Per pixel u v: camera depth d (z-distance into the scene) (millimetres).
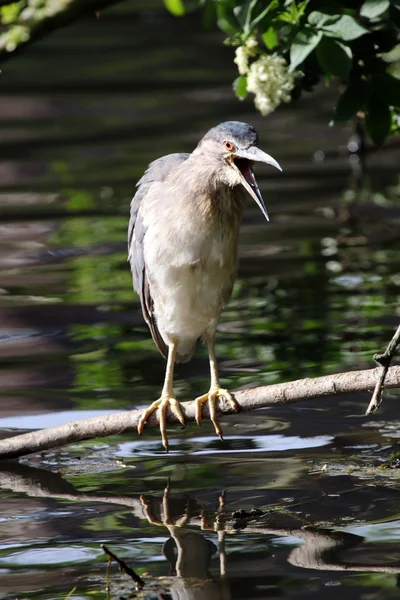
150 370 12375
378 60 10125
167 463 9945
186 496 9055
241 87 10312
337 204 19656
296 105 28641
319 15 9484
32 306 14594
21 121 27547
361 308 14180
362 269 15945
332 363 12109
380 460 9750
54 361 12680
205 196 9586
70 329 13812
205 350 13047
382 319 13672
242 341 13180
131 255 10914
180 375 12148
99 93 30562
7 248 17281
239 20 10078
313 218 18828
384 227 18109
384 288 14984
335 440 10359
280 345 12914
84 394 11586
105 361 12688
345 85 11070
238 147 9375
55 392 11656
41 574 7582
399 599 6984
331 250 16953
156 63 34469
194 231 9625
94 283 15547
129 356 12852
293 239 17641
